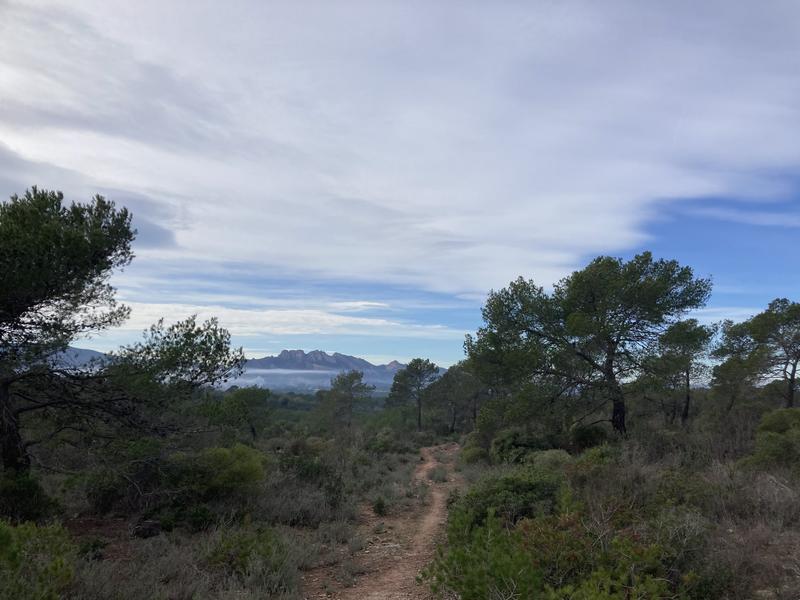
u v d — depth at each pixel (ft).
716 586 15.47
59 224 31.81
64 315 34.58
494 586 13.96
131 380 33.30
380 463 74.49
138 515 32.65
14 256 29.30
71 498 37.65
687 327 65.87
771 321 85.05
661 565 15.97
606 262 69.67
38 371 32.48
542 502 27.91
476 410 174.60
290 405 293.84
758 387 86.22
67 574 16.26
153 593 18.17
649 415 83.05
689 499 24.84
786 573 16.93
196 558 23.04
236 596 17.97
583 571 16.37
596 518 19.01
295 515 34.71
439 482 61.41
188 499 34.40
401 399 197.16
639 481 30.30
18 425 33.45
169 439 36.14
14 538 15.61
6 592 13.84
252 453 40.16
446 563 16.52
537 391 68.03
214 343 36.01
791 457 36.55
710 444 50.03
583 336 65.82
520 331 73.00
